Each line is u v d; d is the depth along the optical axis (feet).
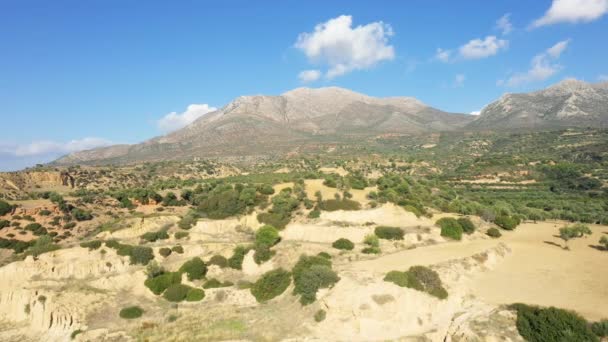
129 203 346.74
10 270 205.46
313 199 298.35
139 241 250.37
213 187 407.03
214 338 150.20
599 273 180.45
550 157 609.42
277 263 215.31
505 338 127.54
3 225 272.72
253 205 296.30
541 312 130.72
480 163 605.31
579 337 120.37
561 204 384.27
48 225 285.84
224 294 188.65
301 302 167.84
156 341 151.33
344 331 145.89
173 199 369.30
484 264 195.42
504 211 320.50
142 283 199.31
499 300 152.46
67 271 207.41
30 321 176.65
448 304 154.10
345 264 200.54
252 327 156.56
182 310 178.91
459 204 320.91
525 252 224.74
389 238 237.66
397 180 384.68
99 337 158.10
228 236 266.16
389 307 149.07
